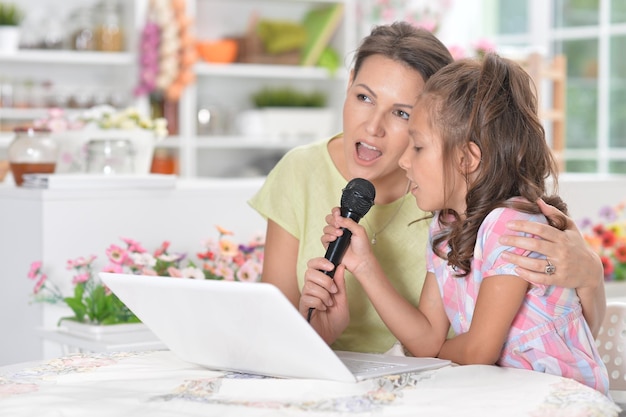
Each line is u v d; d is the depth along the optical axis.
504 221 1.54
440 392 1.31
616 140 5.65
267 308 1.28
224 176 5.80
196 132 5.52
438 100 1.57
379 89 1.74
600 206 3.79
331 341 1.74
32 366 1.54
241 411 1.25
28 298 2.76
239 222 3.00
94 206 2.74
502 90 1.57
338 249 1.67
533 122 1.59
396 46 1.74
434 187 1.59
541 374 1.40
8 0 5.15
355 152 1.79
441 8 6.03
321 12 5.84
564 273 1.52
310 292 1.68
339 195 1.95
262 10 5.89
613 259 3.31
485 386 1.34
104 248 2.76
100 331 2.39
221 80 5.79
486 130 1.54
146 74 5.20
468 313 1.62
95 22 5.26
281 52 5.70
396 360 1.52
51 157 2.94
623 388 1.86
